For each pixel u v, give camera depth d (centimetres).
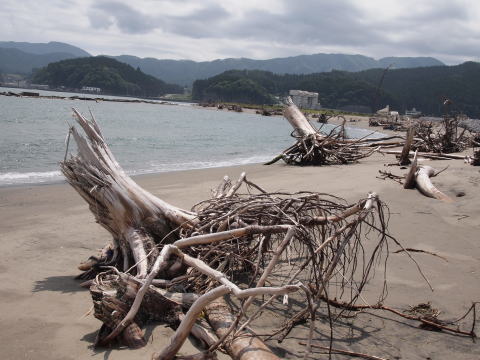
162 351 290
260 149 2489
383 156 1936
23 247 570
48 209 794
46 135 2223
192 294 368
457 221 714
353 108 15562
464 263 532
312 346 339
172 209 479
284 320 382
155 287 374
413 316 396
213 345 296
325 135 1758
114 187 458
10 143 1806
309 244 372
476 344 350
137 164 1559
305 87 16788
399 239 621
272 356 296
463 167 1197
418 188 961
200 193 981
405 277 489
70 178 477
